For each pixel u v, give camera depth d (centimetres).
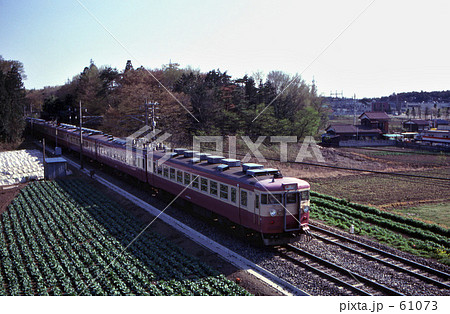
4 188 3284
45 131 6569
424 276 1423
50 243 1939
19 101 6800
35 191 3117
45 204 2689
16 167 4112
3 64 7819
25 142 6825
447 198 2975
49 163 3594
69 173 3791
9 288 1484
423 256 1678
